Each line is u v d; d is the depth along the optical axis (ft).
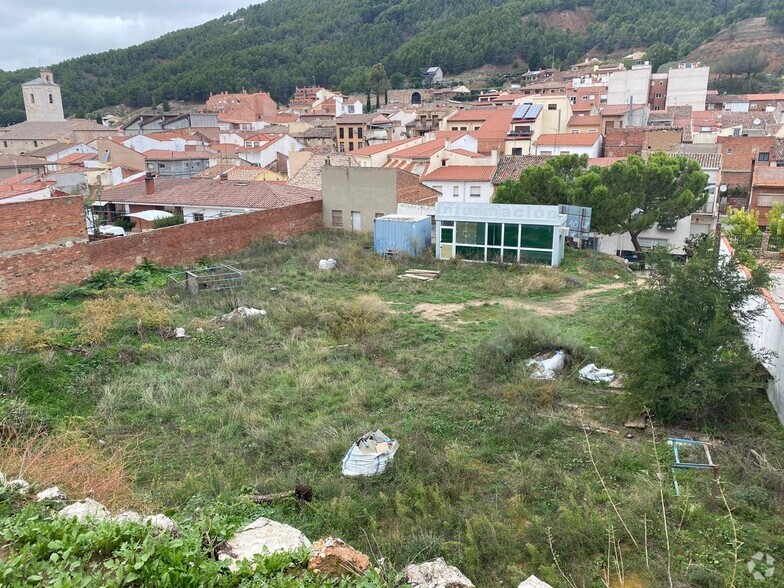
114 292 60.75
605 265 82.17
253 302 59.88
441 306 62.49
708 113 242.78
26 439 30.99
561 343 44.14
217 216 100.89
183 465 29.99
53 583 13.55
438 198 118.42
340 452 30.63
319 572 15.58
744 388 32.65
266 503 25.58
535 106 183.73
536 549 21.57
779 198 127.85
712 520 23.31
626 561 21.16
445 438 32.68
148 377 40.88
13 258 57.31
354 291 68.18
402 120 246.68
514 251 81.97
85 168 182.50
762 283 33.71
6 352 40.52
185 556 15.06
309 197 108.68
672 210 94.68
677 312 33.53
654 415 33.50
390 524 24.68
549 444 31.30
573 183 94.58
